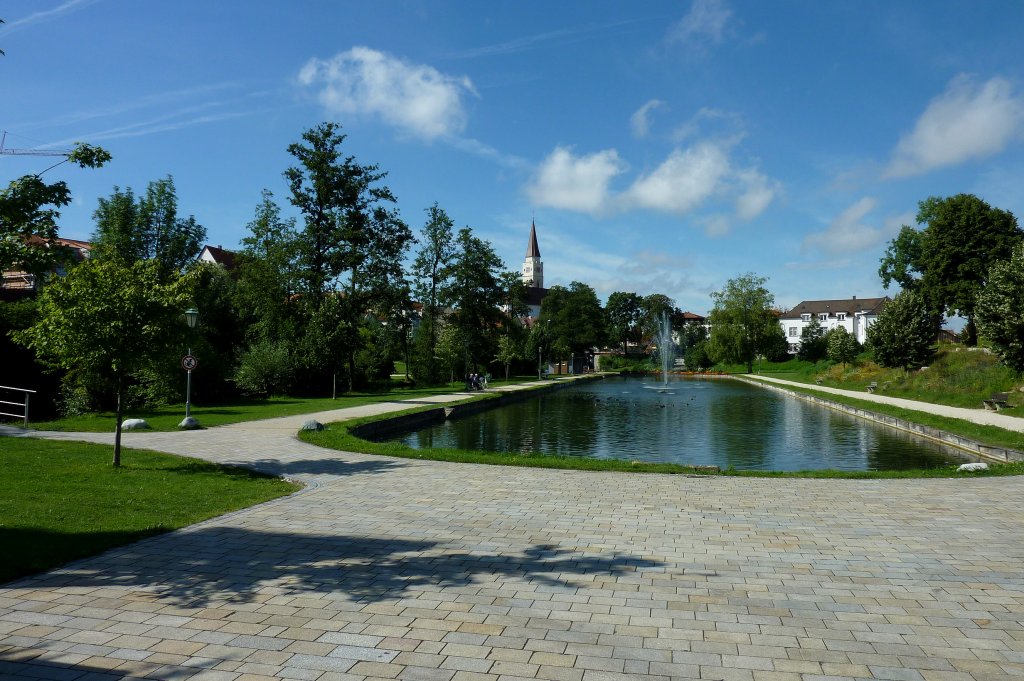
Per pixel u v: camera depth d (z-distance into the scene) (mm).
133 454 13414
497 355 63562
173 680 3867
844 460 18188
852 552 6715
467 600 5273
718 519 8203
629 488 10328
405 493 9875
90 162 9320
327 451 14508
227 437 17078
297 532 7480
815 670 4035
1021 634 4609
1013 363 25156
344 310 40219
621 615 4961
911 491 10125
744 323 83188
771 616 4953
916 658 4215
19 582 5680
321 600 5254
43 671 3973
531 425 27750
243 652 4270
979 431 20500
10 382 23719
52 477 10508
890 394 38938
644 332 114312
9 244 8547
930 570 6113
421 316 53938
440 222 54125
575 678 3908
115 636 4531
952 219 51125
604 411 35156
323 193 41281
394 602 5215
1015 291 24766
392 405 30750
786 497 9625
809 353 88188
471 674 3959
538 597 5348
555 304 103000
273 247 43094
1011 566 6234
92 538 7004
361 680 3869
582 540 7164
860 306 122688
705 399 44906
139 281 12047
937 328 53406
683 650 4332
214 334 40594
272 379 35969
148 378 27297
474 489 10203
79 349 11297
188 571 6012
